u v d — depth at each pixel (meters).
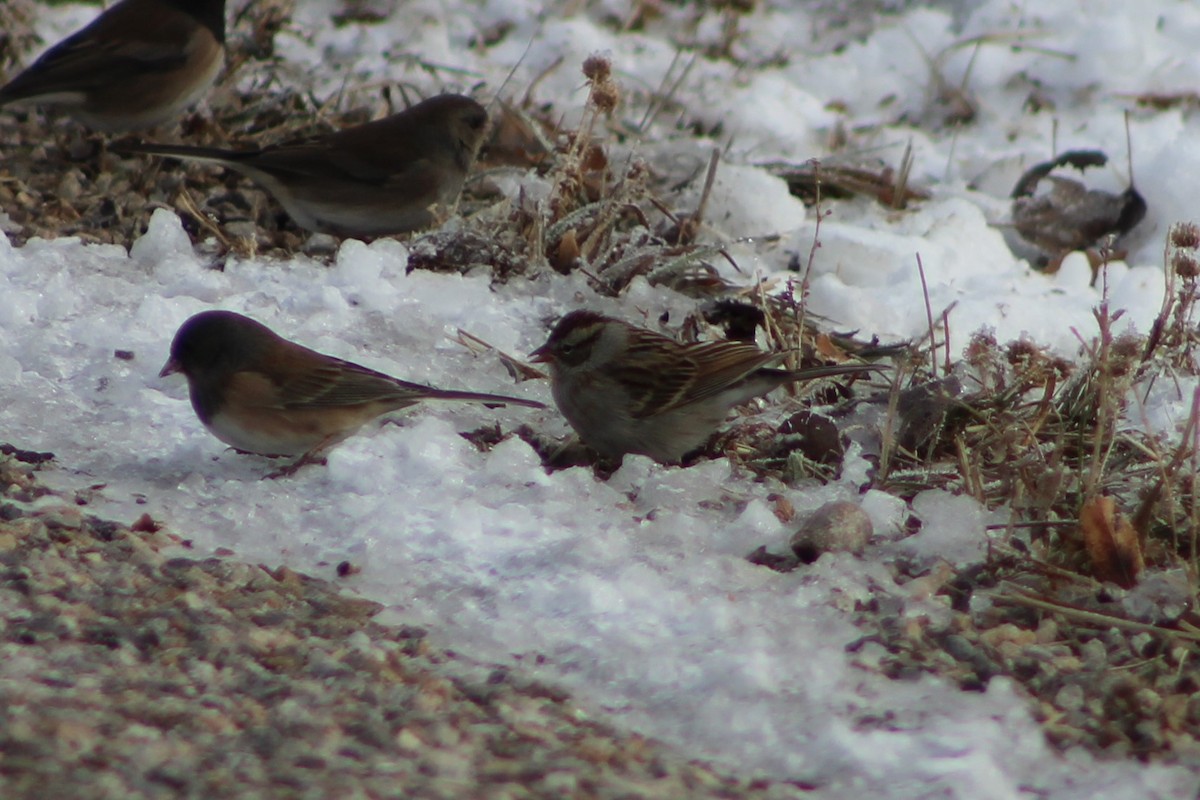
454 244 14.20
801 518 9.84
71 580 8.45
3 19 18.86
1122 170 17.34
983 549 9.33
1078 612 8.48
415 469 10.29
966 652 8.16
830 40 22.52
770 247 15.69
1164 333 12.05
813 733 7.38
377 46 20.59
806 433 11.06
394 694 7.54
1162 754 7.36
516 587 8.77
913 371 12.12
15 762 6.57
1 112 17.11
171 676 7.57
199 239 14.59
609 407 11.12
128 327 12.30
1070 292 15.23
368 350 12.39
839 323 13.81
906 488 10.31
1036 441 10.45
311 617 8.32
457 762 6.94
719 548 9.44
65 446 10.49
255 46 18.34
